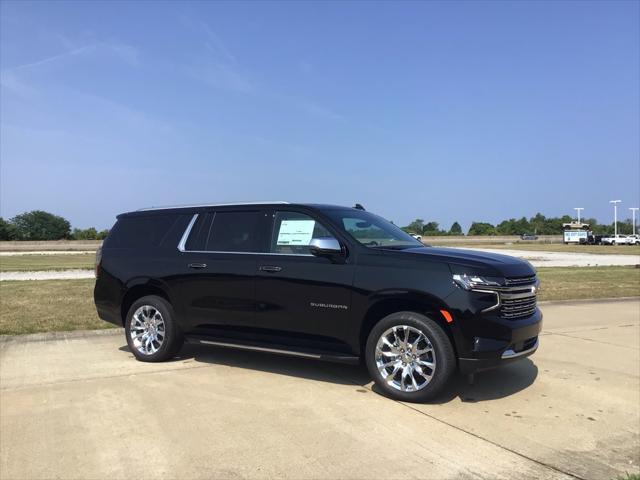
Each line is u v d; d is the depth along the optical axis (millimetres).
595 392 5684
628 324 9797
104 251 7402
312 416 4848
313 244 5520
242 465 3877
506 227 135125
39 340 8117
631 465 3975
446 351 5043
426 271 5176
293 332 5848
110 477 3703
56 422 4699
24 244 76125
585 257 40062
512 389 5750
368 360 5402
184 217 6965
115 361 6852
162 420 4742
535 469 3875
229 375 6191
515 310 5238
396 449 4164
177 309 6637
